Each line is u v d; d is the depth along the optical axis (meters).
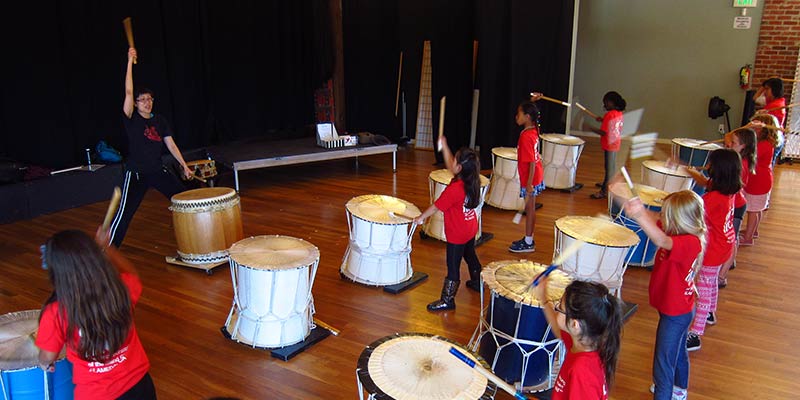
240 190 7.89
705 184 4.48
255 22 9.50
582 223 4.62
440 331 4.16
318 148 8.69
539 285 2.71
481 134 9.48
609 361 2.20
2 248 5.56
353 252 4.97
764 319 4.43
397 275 4.88
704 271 3.63
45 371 2.51
